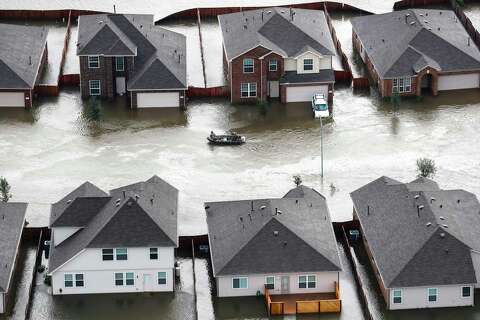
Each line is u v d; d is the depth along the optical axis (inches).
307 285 6998.0
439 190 7524.6
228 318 6860.2
